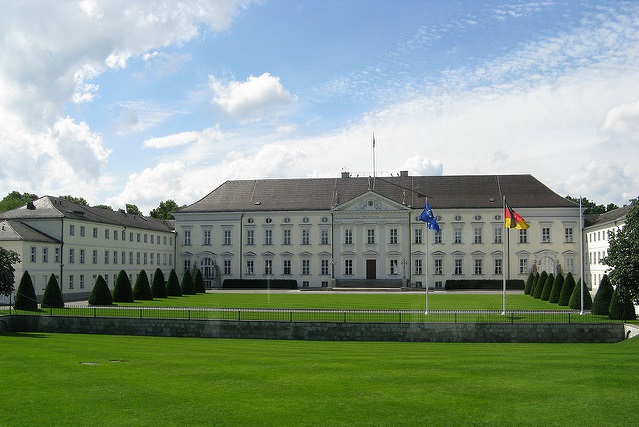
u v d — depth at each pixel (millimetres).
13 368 28203
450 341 44625
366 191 106625
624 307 47531
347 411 20719
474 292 91375
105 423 19328
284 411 20672
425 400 22203
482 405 21547
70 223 77688
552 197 102312
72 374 26719
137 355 33031
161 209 167500
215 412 20531
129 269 93438
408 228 103000
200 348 37500
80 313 51969
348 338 45250
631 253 43344
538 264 100125
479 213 102062
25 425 19109
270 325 45906
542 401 22125
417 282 102625
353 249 103875
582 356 33094
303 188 109250
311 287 104250
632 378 26094
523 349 38344
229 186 111750
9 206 127062
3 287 47906
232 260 106438
